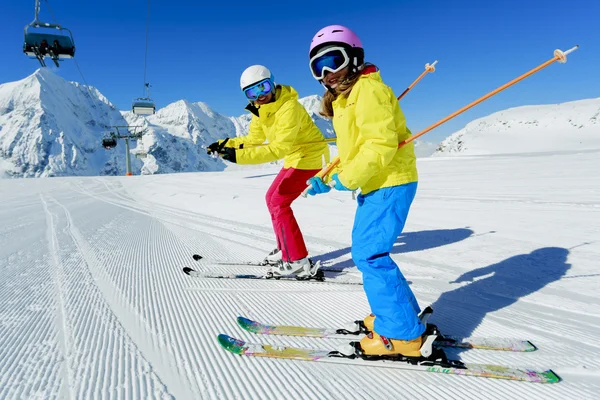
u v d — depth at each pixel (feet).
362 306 8.40
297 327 7.13
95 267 11.41
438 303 8.50
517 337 6.80
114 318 7.62
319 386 5.33
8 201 33.04
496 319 7.55
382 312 5.79
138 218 21.95
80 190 43.52
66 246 14.37
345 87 5.77
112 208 27.04
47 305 8.30
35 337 6.74
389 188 5.78
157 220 21.08
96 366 5.77
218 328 7.23
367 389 5.26
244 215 21.72
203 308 8.25
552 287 9.07
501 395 5.10
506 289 9.11
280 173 10.51
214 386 5.29
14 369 5.67
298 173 10.09
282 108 9.43
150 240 15.55
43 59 50.11
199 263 12.00
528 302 8.32
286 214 10.10
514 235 13.80
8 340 6.61
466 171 37.04
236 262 12.05
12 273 10.77
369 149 5.39
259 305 8.46
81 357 6.04
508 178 29.43
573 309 7.89
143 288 9.53
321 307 8.35
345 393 5.16
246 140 11.24
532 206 18.53
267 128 10.15
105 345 6.46
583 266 10.28
